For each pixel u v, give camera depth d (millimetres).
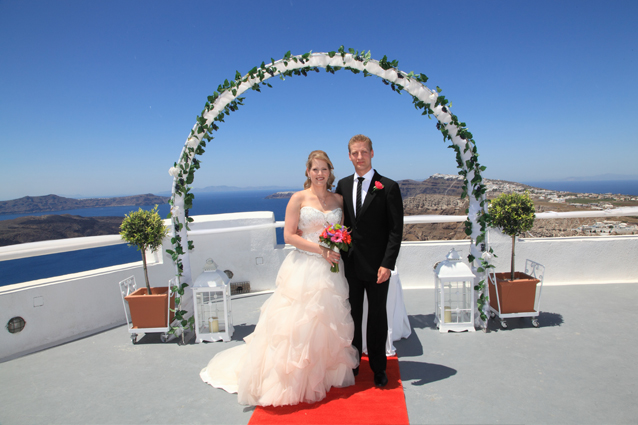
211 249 4688
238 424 2094
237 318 3910
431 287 4699
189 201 3449
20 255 3201
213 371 2680
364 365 2809
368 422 2029
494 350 2924
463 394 2305
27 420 2199
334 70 3285
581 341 3016
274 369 2279
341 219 2660
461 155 3422
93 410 2289
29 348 3240
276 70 3248
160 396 2436
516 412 2096
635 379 2412
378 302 2492
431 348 3012
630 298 3973
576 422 1985
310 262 2521
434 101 3273
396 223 2459
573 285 4477
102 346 3283
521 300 3293
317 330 2328
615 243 4508
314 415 2119
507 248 4562
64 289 3471
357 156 2539
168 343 3328
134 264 4141
